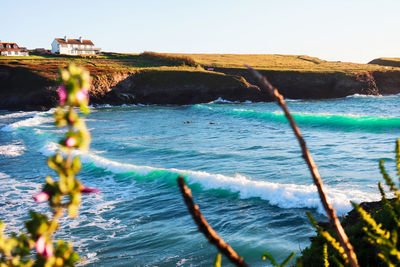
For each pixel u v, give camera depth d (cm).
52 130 5062
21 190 2017
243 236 1291
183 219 1492
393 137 3575
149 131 5012
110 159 3050
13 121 6744
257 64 15325
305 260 754
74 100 97
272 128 4912
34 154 3288
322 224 1019
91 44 16350
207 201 1758
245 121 5941
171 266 1083
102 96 10050
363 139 3544
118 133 4850
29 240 108
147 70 11231
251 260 1095
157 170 2269
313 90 11519
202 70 12356
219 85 10775
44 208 1659
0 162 2955
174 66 13150
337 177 1981
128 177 2327
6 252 108
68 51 15912
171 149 3347
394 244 213
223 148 3312
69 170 103
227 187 1884
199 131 4862
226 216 1532
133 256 1166
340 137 3781
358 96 11206
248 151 3070
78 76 97
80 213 1617
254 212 1548
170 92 10719
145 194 1927
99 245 1262
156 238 1302
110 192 1995
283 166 2391
